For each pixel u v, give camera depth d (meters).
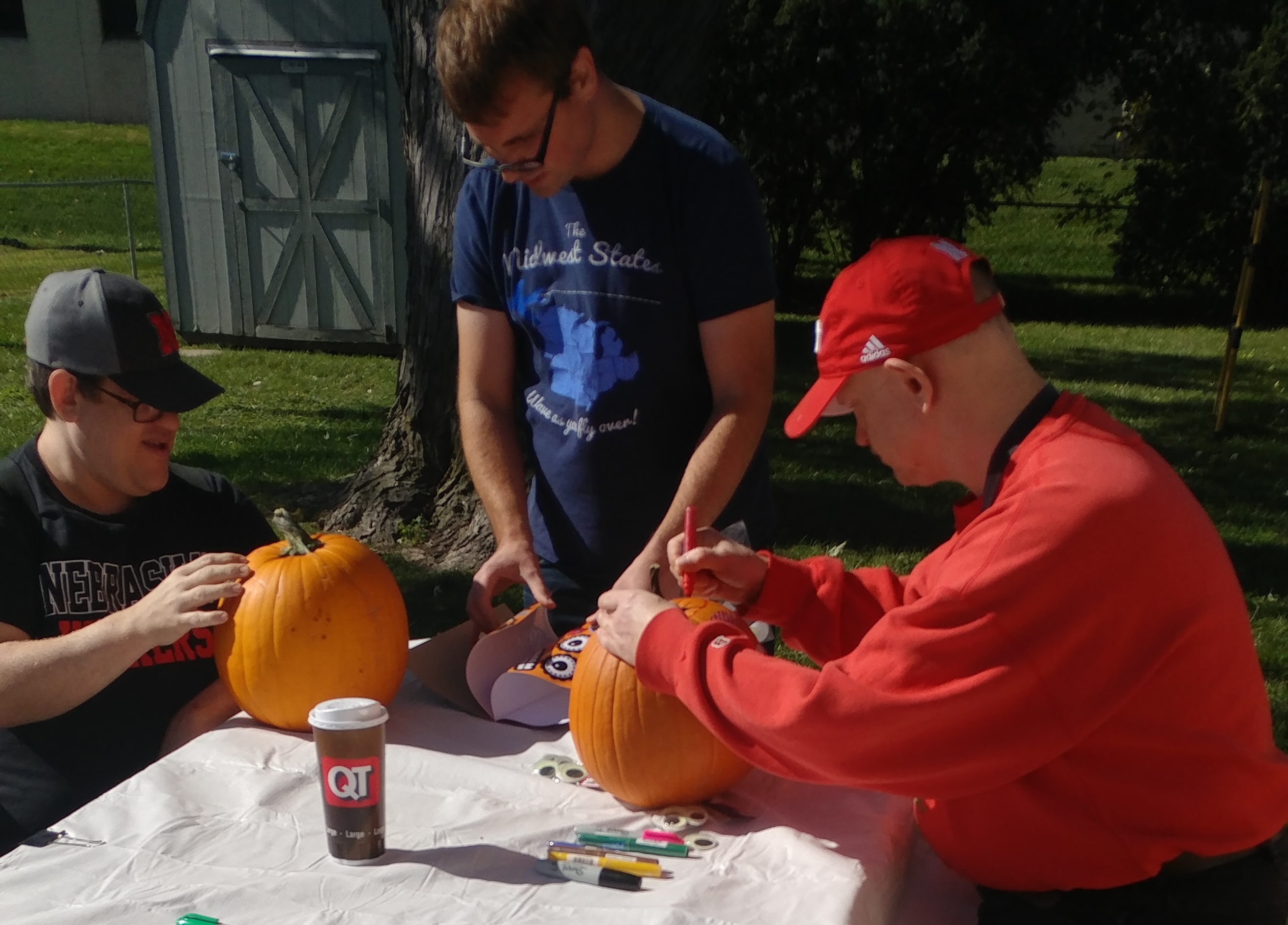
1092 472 1.46
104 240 17.42
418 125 5.71
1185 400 10.17
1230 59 14.36
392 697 2.27
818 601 2.01
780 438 8.80
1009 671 1.44
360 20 10.67
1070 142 24.58
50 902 1.60
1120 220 20.33
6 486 2.29
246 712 2.23
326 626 2.12
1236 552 6.58
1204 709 1.53
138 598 2.38
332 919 1.56
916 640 1.46
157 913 1.57
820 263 17.34
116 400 2.19
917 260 1.57
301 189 11.20
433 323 5.99
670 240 2.34
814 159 14.03
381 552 6.11
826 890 1.63
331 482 7.52
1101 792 1.57
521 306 2.51
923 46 13.50
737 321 2.35
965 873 1.75
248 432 8.73
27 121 25.30
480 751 2.14
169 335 2.29
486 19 1.98
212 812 1.86
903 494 7.48
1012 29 13.63
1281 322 14.91
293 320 11.58
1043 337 13.28
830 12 13.27
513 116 2.05
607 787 1.93
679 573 1.98
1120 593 1.44
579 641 2.31
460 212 2.57
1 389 9.80
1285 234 14.66
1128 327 14.23
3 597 2.23
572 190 2.37
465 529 6.11
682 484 2.29
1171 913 1.60
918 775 1.52
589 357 2.42
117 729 2.35
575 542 2.56
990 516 1.50
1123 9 13.85
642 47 4.70
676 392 2.45
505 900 1.61
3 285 14.20
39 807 2.28
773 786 2.01
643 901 1.62
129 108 25.98
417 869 1.69
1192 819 1.56
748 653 1.66
